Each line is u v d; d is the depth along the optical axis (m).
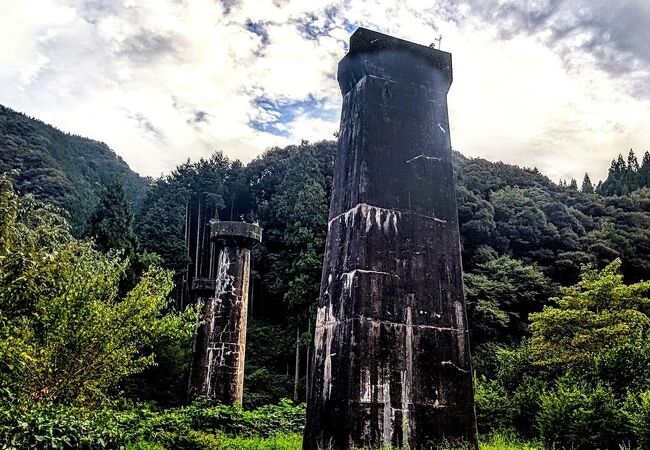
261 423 17.00
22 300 9.83
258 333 38.84
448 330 8.36
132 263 30.84
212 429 15.88
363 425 7.43
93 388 11.79
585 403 14.17
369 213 8.36
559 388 15.66
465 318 8.55
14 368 10.07
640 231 44.69
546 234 45.75
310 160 44.56
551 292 38.66
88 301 11.86
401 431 7.59
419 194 8.82
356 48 9.15
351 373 7.58
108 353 11.93
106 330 11.93
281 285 39.72
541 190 55.06
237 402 18.50
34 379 10.84
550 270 42.28
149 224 42.50
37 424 8.70
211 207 50.94
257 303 43.62
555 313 21.53
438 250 8.70
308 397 8.59
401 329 8.05
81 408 11.10
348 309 8.02
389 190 8.61
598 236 44.88
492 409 18.02
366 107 8.87
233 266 19.81
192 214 50.06
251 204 52.09
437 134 9.29
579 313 21.11
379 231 8.35
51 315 11.21
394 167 8.76
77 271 12.07
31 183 40.81
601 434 13.56
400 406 7.69
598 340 20.23
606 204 53.91
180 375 28.80
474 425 8.05
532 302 38.66
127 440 11.30
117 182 33.50
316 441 8.02
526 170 63.47
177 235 43.12
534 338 22.38
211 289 25.12
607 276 22.39
